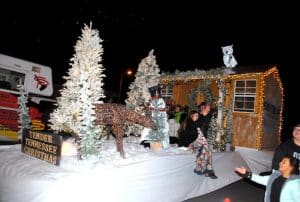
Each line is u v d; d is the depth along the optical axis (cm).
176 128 981
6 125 852
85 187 390
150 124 566
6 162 457
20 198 397
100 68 502
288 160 387
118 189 436
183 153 627
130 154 552
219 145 886
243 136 1005
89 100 469
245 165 912
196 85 1112
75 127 481
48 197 360
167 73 1193
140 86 855
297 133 499
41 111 936
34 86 978
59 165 429
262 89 982
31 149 495
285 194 374
